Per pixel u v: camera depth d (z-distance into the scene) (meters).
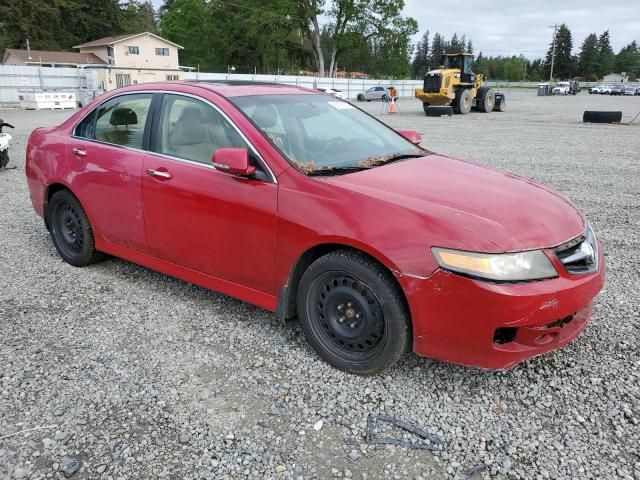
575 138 15.32
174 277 4.24
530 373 3.12
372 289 2.86
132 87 4.26
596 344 3.45
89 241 4.55
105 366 3.15
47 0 62.66
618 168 10.05
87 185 4.32
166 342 3.45
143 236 4.00
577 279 2.76
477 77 28.34
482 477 2.33
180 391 2.92
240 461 2.41
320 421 2.69
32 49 60.16
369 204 2.89
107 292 4.22
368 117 4.40
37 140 4.89
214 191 3.45
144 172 3.87
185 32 67.06
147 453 2.45
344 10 54.75
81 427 2.62
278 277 3.25
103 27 69.25
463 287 2.58
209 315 3.83
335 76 61.22
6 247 5.30
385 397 2.89
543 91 68.06
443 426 2.66
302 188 3.11
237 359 3.25
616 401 2.85
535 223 2.84
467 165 3.81
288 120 3.67
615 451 2.48
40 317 3.77
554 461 2.42
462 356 2.70
